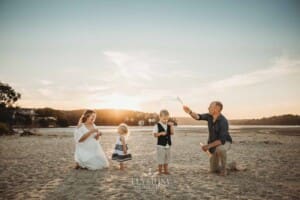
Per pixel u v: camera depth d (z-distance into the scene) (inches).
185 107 263.9
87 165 283.6
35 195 188.5
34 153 431.5
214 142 252.4
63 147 539.5
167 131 262.1
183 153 437.4
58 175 255.1
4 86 1866.4
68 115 3257.9
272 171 276.1
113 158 288.0
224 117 256.8
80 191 198.2
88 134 284.4
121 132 286.7
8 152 446.0
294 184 220.5
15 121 1888.5
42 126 2325.3
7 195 188.5
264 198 181.5
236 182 225.9
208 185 215.3
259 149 501.4
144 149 509.7
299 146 564.4
